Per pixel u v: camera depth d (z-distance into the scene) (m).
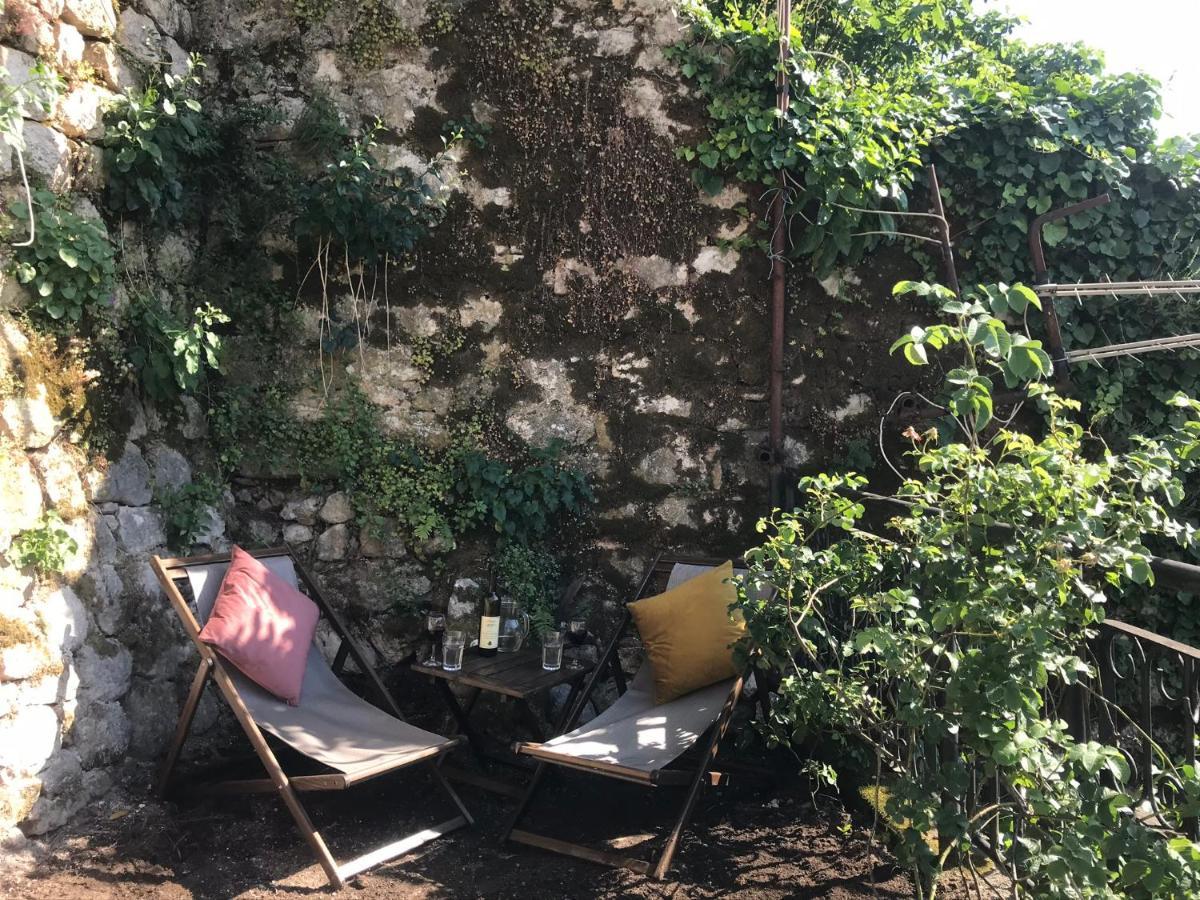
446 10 3.99
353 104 3.99
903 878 2.82
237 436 3.98
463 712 3.59
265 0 3.99
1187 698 2.04
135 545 3.37
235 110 3.96
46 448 2.97
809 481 2.82
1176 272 3.91
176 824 2.98
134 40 3.54
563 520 4.11
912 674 2.19
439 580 4.04
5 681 2.65
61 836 2.80
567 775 3.58
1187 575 2.05
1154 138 3.96
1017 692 1.93
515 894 2.73
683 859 2.96
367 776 2.77
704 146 3.99
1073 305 3.93
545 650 3.53
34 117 2.99
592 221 4.04
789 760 3.66
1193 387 3.89
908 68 6.19
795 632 2.73
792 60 3.93
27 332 2.96
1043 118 3.84
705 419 4.10
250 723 2.86
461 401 4.06
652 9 3.98
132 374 3.43
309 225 3.81
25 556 2.78
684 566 3.69
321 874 2.78
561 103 4.02
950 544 2.23
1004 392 3.95
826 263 3.98
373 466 4.01
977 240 4.01
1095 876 1.76
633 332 4.09
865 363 4.06
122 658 3.19
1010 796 2.33
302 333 4.00
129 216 3.49
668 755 2.93
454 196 4.02
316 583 3.85
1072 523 2.00
